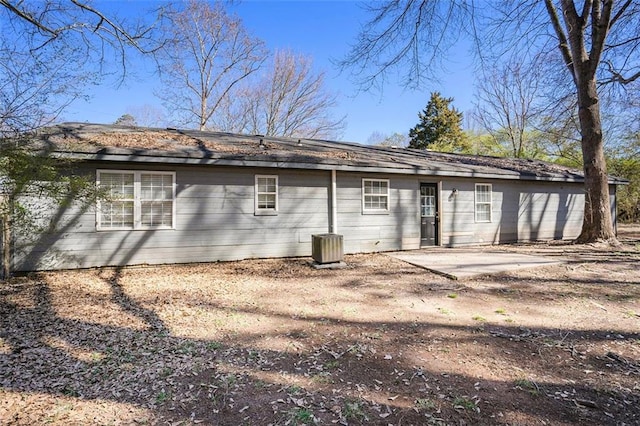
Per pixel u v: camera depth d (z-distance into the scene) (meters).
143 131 10.30
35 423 2.42
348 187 10.17
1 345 3.73
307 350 3.68
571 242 11.87
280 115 26.97
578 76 10.93
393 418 2.50
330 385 2.97
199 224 8.63
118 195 7.66
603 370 3.24
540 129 20.16
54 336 4.00
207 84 24.98
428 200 11.44
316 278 7.09
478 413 2.56
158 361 3.40
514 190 12.91
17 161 5.38
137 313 4.85
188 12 21.45
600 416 2.54
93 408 2.62
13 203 6.25
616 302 5.29
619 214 21.64
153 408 2.62
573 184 14.36
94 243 7.76
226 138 11.07
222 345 3.80
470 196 12.05
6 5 6.99
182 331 4.21
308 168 9.20
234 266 8.34
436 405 2.66
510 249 10.84
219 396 2.79
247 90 26.16
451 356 3.53
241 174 9.05
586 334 4.09
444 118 34.91
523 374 3.16
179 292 5.98
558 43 11.98
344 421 2.46
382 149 14.02
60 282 6.54
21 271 7.20
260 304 5.32
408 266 8.23
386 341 3.91
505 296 5.66
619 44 11.40
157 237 8.27
